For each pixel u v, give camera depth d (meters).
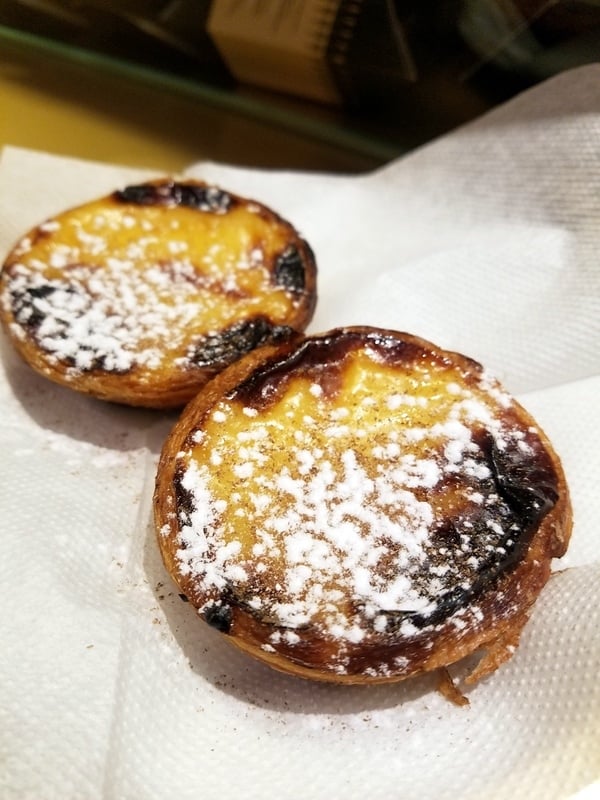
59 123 0.20
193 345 0.14
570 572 0.12
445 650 0.11
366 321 0.16
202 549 0.11
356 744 0.11
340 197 0.19
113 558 0.13
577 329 0.15
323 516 0.11
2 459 0.14
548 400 0.14
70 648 0.11
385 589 0.11
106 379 0.14
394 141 0.20
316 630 0.10
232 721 0.11
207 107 0.21
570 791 0.10
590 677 0.11
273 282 0.15
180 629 0.12
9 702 0.10
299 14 0.18
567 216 0.17
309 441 0.12
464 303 0.16
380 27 0.17
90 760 0.10
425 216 0.18
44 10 0.19
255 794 0.10
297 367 0.13
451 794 0.10
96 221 0.16
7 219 0.17
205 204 0.16
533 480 0.12
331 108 0.20
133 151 0.20
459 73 0.18
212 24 0.18
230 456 0.12
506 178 0.17
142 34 0.19
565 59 0.16
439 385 0.13
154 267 0.15
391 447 0.12
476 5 0.16
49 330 0.14
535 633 0.11
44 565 0.12
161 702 0.11
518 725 0.11
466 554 0.11
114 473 0.14
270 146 0.20
